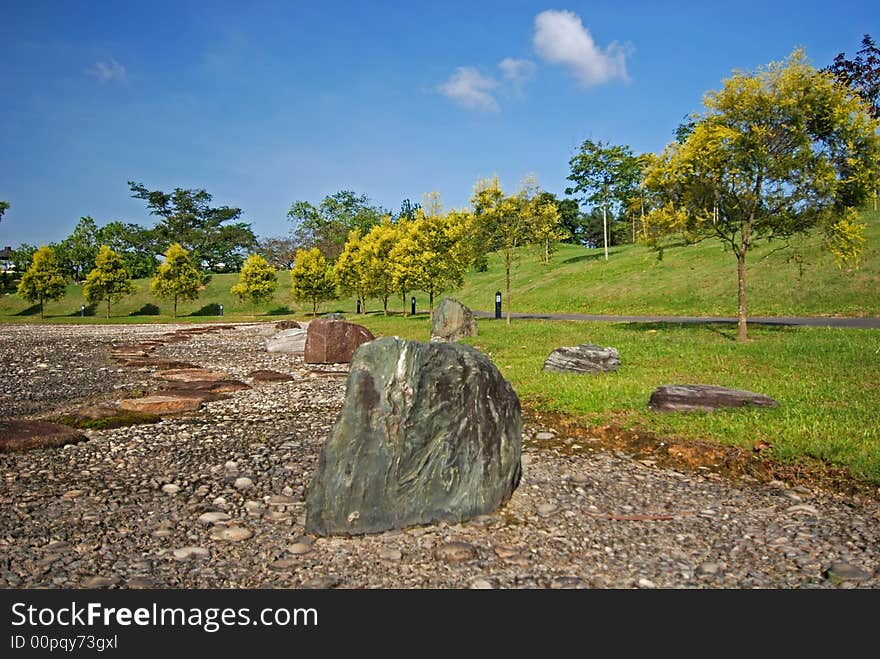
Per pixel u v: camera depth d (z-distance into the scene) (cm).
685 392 900
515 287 4628
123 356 2011
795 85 1509
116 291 5441
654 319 2509
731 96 1562
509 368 1367
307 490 590
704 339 1662
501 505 591
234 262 9019
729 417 838
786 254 3019
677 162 1612
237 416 1010
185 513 583
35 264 5412
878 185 1516
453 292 5475
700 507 596
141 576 462
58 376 1520
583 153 4553
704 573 464
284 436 872
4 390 1305
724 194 1625
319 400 1155
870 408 837
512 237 2688
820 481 654
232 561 487
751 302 2588
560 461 746
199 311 5794
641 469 716
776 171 1556
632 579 457
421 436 546
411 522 542
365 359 546
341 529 525
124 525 553
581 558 488
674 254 3950
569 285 4009
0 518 562
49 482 665
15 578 455
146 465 734
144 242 8650
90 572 466
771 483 663
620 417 904
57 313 5772
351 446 531
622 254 4691
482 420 575
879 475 630
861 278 2439
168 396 1151
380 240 4122
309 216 8731
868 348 1302
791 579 454
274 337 2244
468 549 498
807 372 1115
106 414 1002
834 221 1568
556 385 1131
